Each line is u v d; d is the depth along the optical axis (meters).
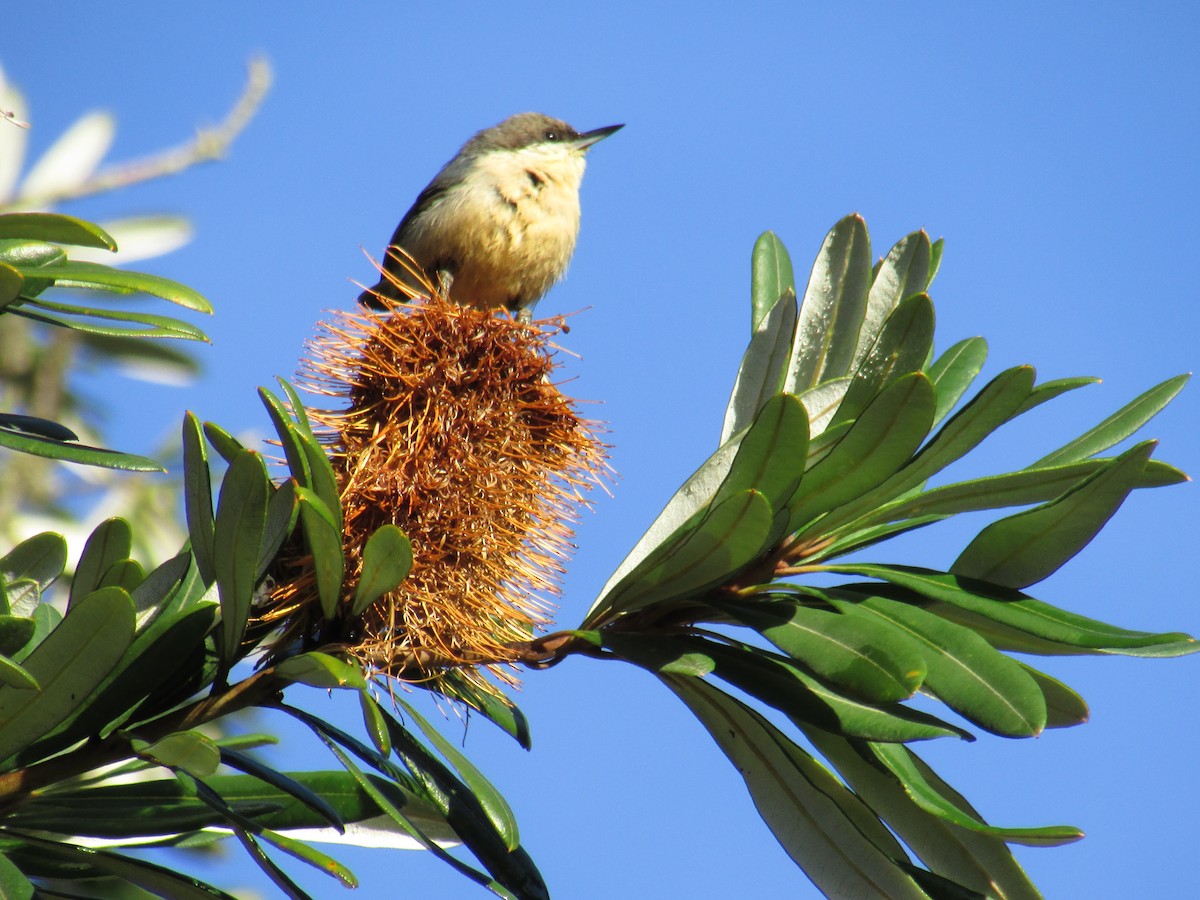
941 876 3.92
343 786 3.96
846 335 3.98
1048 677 3.90
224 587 3.91
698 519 3.93
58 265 3.92
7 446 3.90
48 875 3.93
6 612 3.90
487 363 3.98
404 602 3.95
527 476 3.98
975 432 3.92
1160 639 3.89
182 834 3.98
